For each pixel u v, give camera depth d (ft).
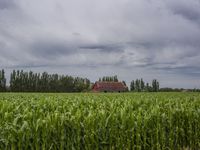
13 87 338.34
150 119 34.19
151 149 33.76
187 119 38.63
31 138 27.84
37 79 354.74
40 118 28.02
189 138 38.27
